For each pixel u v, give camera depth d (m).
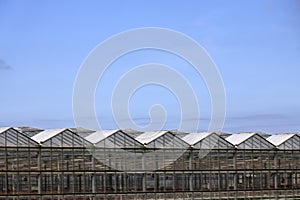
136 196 101.62
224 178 108.12
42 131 102.75
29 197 94.75
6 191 93.62
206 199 106.31
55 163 97.12
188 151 105.94
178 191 104.62
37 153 96.00
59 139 97.69
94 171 99.56
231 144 108.81
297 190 113.06
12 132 94.62
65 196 97.06
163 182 103.94
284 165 113.00
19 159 94.75
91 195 98.81
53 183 96.81
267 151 111.75
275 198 111.31
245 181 109.62
